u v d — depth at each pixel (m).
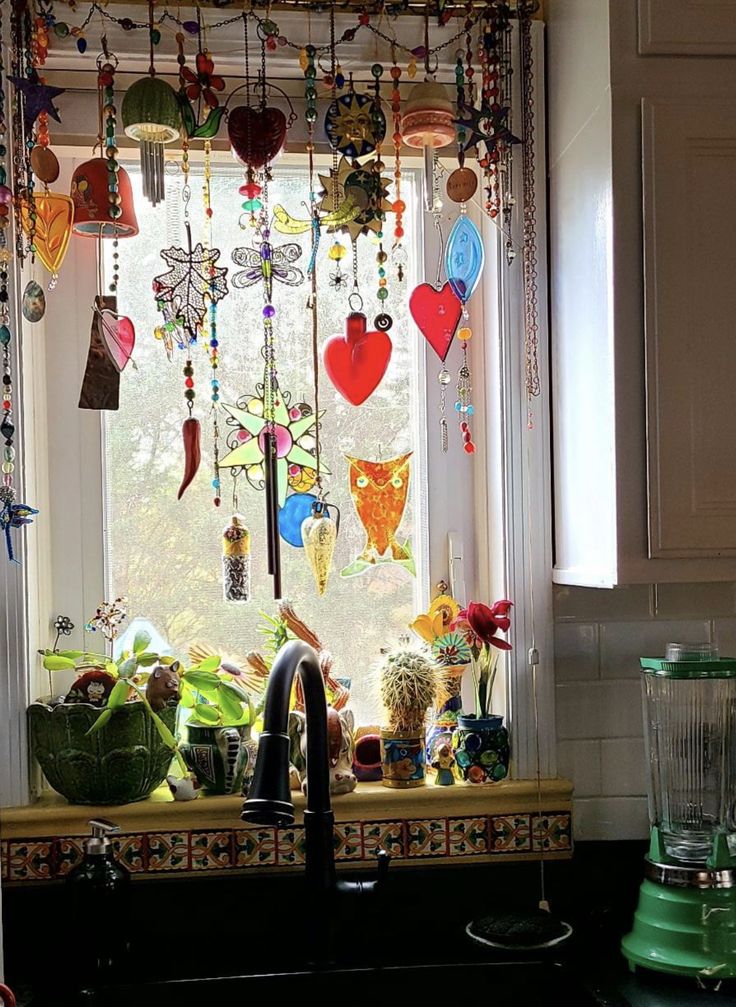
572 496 1.61
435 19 1.69
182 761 1.65
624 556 1.41
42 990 1.45
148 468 1.79
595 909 1.67
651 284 1.41
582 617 1.72
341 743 1.64
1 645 1.60
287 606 1.73
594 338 1.49
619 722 1.72
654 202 1.41
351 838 1.64
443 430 1.73
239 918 1.60
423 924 1.64
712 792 1.58
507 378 1.72
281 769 1.26
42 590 1.72
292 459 1.80
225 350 1.80
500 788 1.66
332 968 1.48
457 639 1.74
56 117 1.50
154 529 1.79
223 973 1.48
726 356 1.42
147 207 1.79
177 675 1.62
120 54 1.63
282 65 1.67
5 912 1.57
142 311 1.79
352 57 1.67
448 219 1.84
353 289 1.83
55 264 1.55
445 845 1.66
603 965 1.49
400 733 1.67
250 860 1.62
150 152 1.52
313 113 1.57
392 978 1.48
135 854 1.60
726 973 1.41
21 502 1.60
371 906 1.49
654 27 1.42
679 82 1.43
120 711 1.55
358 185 1.57
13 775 1.60
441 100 1.56
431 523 1.84
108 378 1.53
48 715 1.57
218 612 1.79
